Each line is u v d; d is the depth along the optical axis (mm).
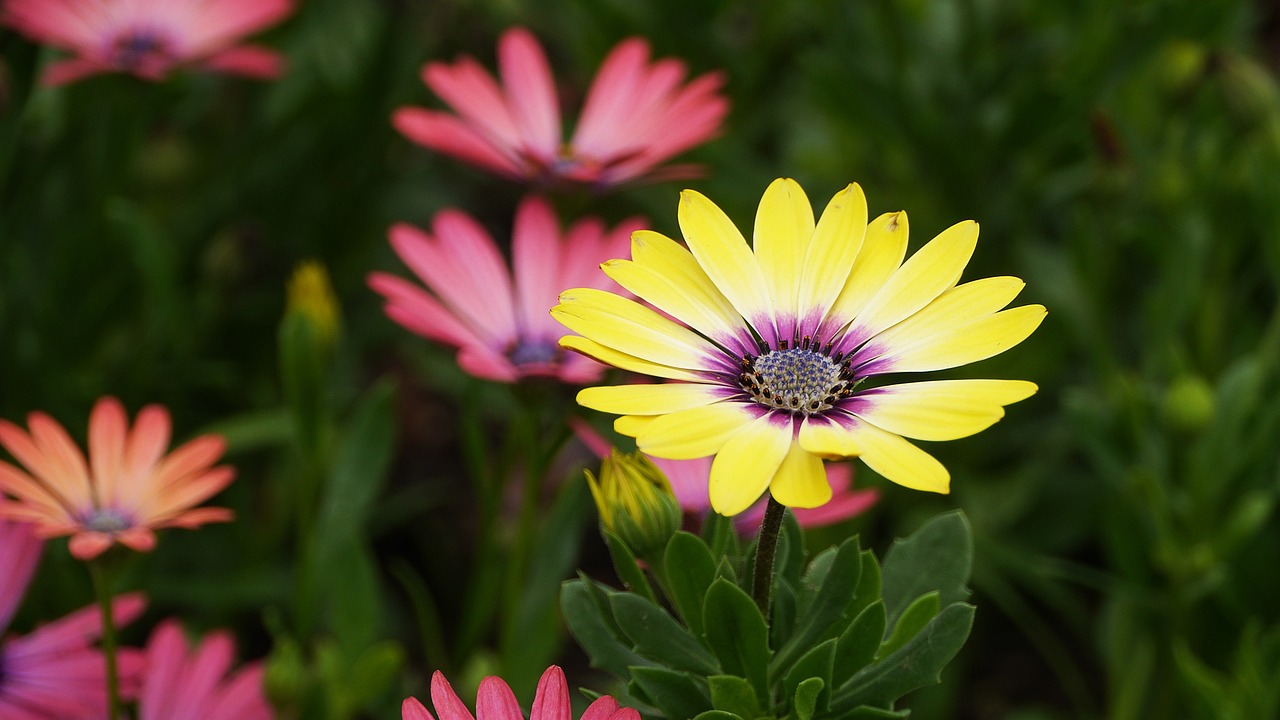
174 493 554
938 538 518
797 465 464
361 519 600
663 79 653
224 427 661
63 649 566
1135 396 641
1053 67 710
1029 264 713
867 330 485
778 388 473
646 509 502
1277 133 670
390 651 588
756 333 485
